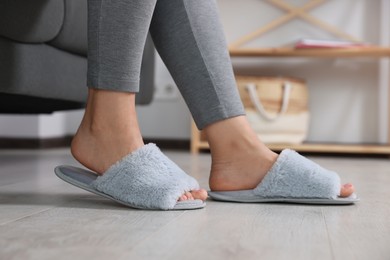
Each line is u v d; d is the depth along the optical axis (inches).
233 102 36.9
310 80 111.1
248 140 37.4
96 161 34.7
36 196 39.7
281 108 96.3
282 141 97.1
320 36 110.8
